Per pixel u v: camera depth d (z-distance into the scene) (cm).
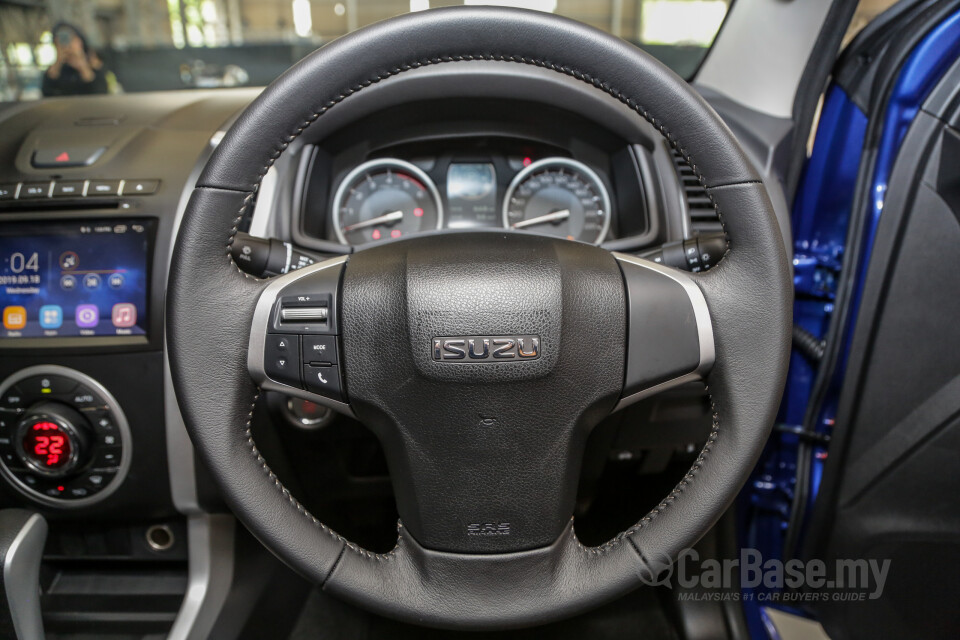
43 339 81
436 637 111
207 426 55
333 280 57
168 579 96
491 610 57
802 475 107
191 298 54
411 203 102
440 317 54
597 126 94
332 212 100
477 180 104
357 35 51
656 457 98
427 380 54
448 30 51
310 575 57
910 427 92
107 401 81
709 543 108
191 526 88
